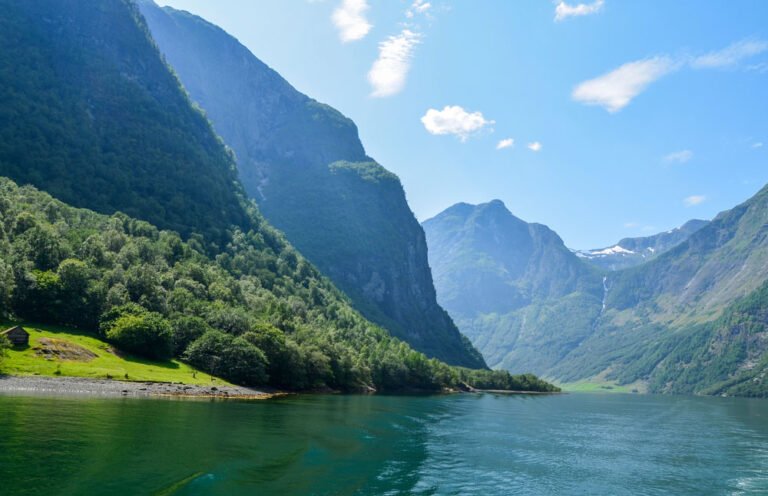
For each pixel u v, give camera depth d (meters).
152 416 69.44
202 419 71.81
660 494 56.50
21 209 158.25
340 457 59.50
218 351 133.88
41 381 88.00
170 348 128.75
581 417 145.88
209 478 43.03
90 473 40.91
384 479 51.78
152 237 196.62
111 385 95.56
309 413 94.62
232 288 183.12
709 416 172.00
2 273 111.31
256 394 123.38
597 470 66.69
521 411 150.75
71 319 126.38
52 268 136.00
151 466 44.44
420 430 89.38
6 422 56.09
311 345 166.50
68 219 174.12
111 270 145.50
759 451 86.94
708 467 71.88
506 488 53.69
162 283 161.12
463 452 71.75
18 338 101.00
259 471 47.91
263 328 148.75
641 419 148.88
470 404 165.50
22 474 39.25
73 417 62.06
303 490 43.84
